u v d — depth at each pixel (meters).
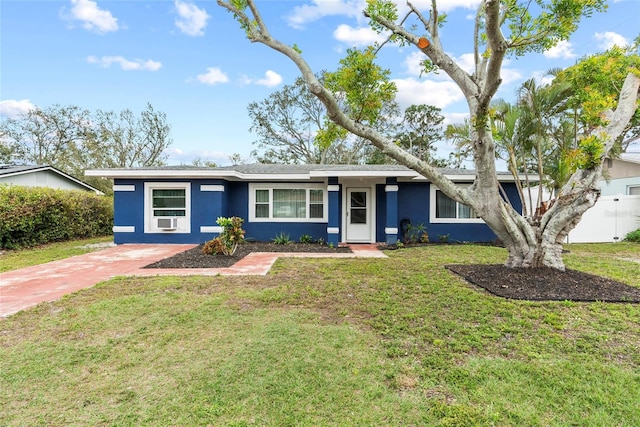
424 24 6.18
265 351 3.34
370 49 6.23
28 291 5.52
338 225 11.66
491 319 4.13
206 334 3.75
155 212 11.84
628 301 4.71
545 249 6.25
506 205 6.41
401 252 9.76
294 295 5.22
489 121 6.39
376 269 7.11
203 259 8.41
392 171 11.05
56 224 12.48
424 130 28.42
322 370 2.99
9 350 3.37
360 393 2.66
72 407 2.49
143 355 3.28
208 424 2.30
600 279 5.72
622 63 6.12
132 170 11.27
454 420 2.32
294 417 2.37
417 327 3.93
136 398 2.60
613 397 2.56
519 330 3.81
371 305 4.71
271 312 4.47
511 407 2.46
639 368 3.01
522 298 4.85
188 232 11.69
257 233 12.52
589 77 6.10
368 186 12.50
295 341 3.57
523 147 7.33
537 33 4.65
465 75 5.99
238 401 2.55
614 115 6.09
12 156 27.53
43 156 28.05
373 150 29.02
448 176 12.03
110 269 7.29
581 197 5.81
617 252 9.86
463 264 7.39
